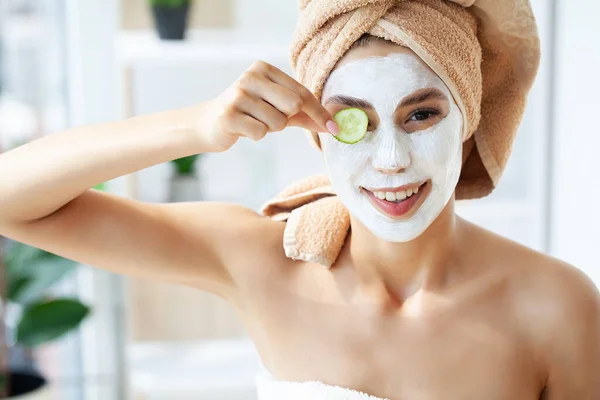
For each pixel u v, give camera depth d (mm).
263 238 1079
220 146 900
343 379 1022
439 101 931
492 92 1049
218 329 2482
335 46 924
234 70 2486
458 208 2234
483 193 1101
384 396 1010
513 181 2375
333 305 1037
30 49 2182
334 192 1096
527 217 2297
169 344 2469
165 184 2383
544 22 2152
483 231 1062
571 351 1000
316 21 928
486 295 1010
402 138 925
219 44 2258
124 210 1043
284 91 858
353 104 931
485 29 1003
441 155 931
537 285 1012
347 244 1050
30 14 2166
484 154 1060
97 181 969
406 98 917
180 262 1052
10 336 2172
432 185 941
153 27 2459
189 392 2254
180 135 914
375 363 1014
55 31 2174
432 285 1016
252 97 865
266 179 2430
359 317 1023
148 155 937
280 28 2547
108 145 941
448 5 947
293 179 2494
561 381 1009
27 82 2193
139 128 942
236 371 2314
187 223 1072
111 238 1032
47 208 997
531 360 1001
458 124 955
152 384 2262
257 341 1095
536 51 1016
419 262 1013
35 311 1963
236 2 2543
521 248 1046
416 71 918
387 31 910
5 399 1943
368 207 955
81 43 2105
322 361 1034
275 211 1144
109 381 2246
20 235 1033
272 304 1062
